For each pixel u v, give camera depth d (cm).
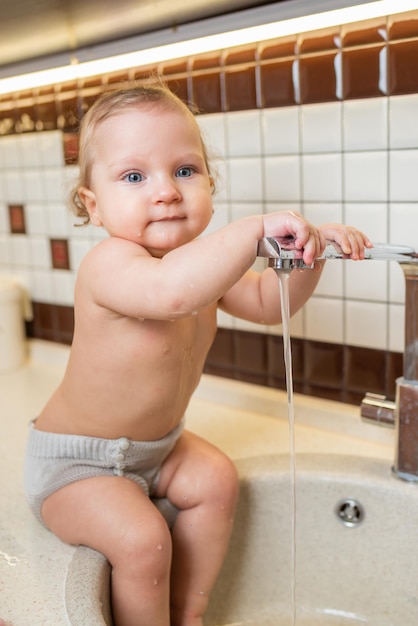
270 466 88
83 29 101
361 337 100
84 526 73
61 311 144
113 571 71
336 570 86
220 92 107
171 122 70
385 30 89
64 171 134
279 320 84
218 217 112
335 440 99
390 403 87
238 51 103
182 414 83
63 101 130
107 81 122
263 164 104
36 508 80
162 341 74
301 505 87
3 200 150
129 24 99
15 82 134
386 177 93
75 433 79
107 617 69
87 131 74
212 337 85
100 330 74
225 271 60
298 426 104
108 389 76
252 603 88
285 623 85
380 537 83
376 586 84
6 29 99
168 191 69
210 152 108
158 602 71
